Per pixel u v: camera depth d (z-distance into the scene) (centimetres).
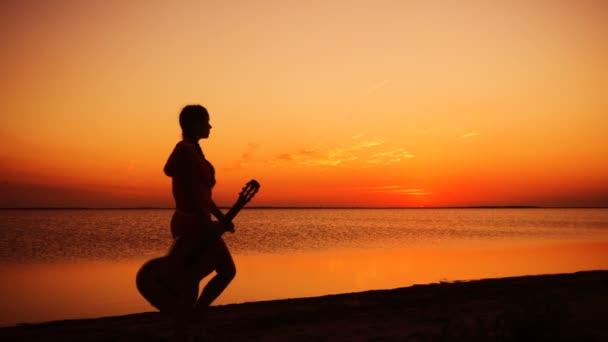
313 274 1436
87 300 1055
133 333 512
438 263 1761
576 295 738
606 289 819
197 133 356
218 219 365
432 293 808
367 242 3228
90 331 528
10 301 1041
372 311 629
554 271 1512
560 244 2850
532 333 410
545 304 439
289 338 471
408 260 1888
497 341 413
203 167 339
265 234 4491
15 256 2341
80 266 1841
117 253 2539
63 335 507
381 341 447
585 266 1650
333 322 556
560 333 413
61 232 4956
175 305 338
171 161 342
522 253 2200
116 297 1096
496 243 3000
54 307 972
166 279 337
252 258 2020
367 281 1297
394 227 6400
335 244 3002
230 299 1012
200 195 337
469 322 523
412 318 573
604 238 3525
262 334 492
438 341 432
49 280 1405
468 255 2119
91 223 8075
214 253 348
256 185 361
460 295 778
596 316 545
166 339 483
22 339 491
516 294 778
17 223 7950
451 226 6800
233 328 524
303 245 2952
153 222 8775
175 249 340
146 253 2539
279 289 1152
